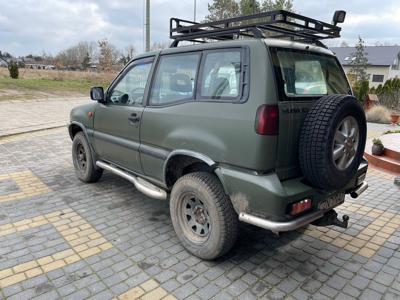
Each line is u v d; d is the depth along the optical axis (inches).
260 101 103.0
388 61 1972.2
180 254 130.9
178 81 133.6
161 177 143.6
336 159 112.0
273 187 102.5
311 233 150.3
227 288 111.1
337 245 140.3
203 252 123.9
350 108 109.7
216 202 116.6
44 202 179.9
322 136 104.7
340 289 111.7
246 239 144.2
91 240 140.7
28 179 217.8
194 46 130.3
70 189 200.1
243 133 106.0
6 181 213.2
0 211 167.6
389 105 786.8
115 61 1449.3
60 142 336.5
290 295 108.3
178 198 131.2
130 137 156.9
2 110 534.0
